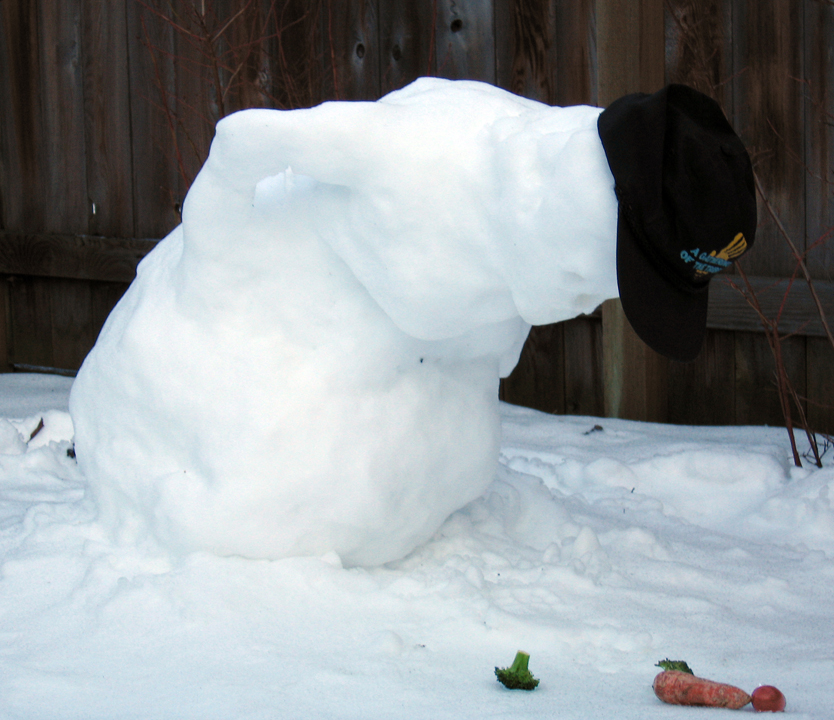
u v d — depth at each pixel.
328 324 2.36
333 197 2.24
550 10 4.87
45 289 6.29
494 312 2.25
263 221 2.34
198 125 5.52
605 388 4.89
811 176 4.46
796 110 4.46
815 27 4.38
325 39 5.38
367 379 2.37
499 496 3.06
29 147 6.16
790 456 4.11
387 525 2.43
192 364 2.38
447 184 2.07
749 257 4.64
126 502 2.53
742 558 2.94
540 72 4.93
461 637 2.14
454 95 2.20
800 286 4.49
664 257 1.84
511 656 2.06
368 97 5.34
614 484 3.86
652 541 2.95
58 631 2.13
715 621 2.33
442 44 5.15
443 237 2.09
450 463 2.53
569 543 2.81
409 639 2.12
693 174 1.80
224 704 1.74
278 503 2.31
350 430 2.34
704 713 1.69
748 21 4.53
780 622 2.39
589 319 5.05
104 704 1.75
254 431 2.30
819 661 2.02
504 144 2.02
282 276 2.36
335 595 2.28
